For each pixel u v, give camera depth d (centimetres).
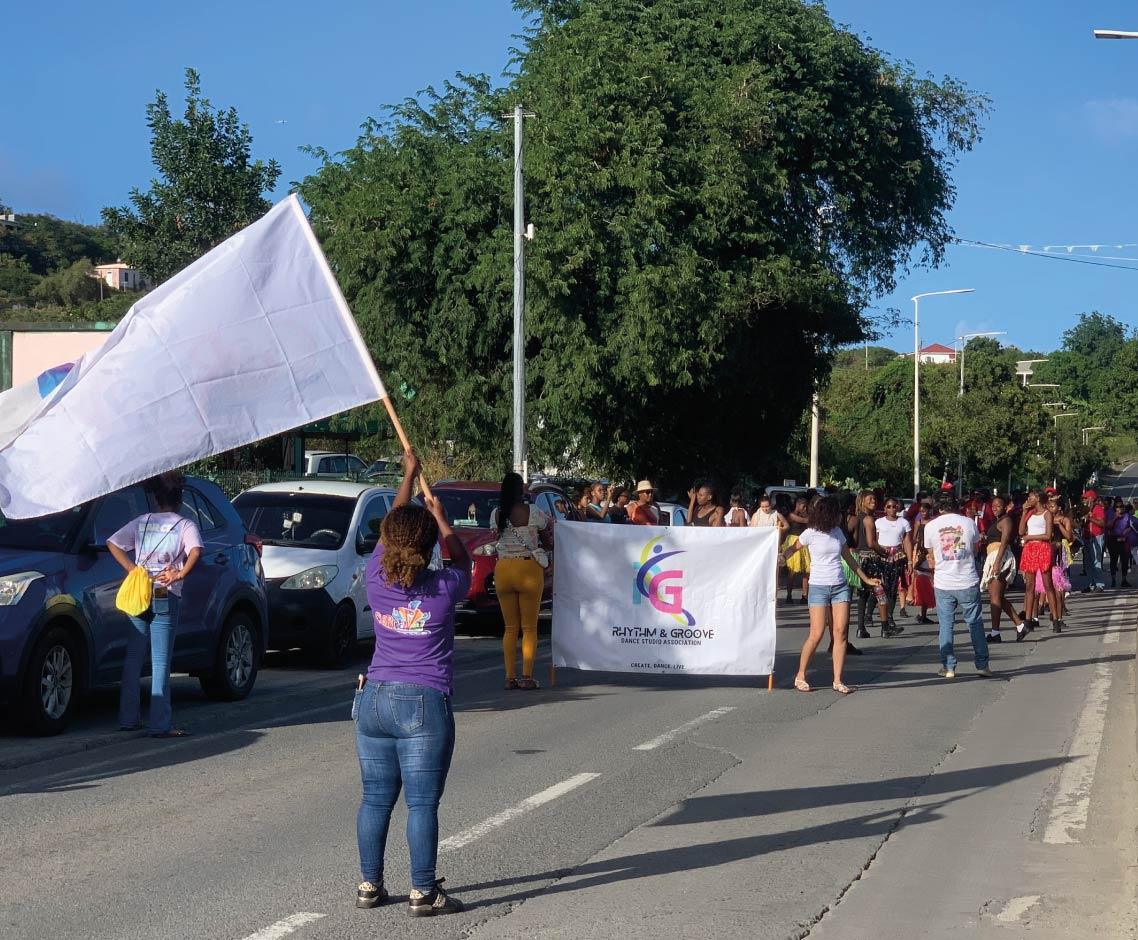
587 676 1421
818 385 3584
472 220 2928
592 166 2847
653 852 699
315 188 3194
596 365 2789
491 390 3094
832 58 3369
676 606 1319
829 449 6638
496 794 833
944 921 591
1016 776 907
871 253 3688
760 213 3062
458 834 731
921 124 3672
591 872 661
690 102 3008
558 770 909
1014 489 8356
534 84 3042
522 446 2602
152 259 3306
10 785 853
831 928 579
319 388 786
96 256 13212
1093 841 737
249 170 3366
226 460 3569
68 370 1005
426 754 576
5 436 955
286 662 1520
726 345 3020
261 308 794
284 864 667
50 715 1004
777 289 2970
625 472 3381
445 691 580
